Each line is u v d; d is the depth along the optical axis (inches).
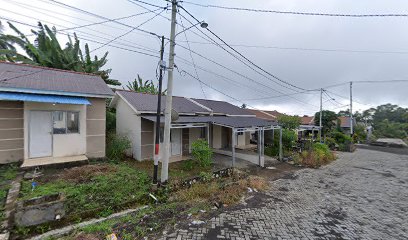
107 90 417.1
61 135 363.9
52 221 188.7
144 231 197.3
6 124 317.1
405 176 503.2
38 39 562.9
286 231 213.8
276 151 643.5
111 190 261.6
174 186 305.3
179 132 511.2
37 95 323.0
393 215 269.9
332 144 1038.4
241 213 250.5
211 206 264.5
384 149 1159.6
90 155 396.5
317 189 366.6
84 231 185.6
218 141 652.7
